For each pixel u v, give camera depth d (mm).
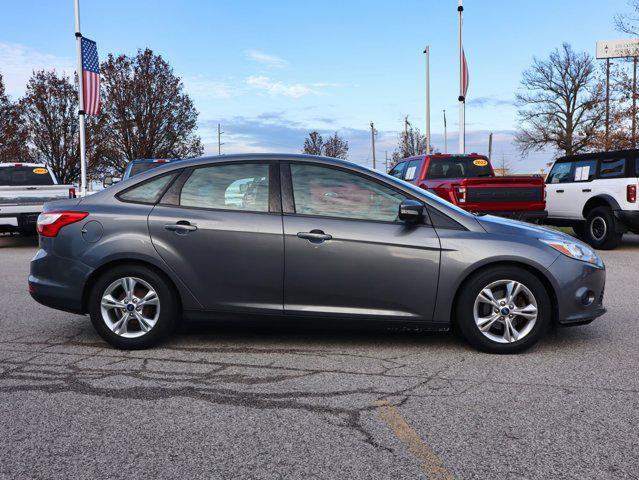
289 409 3502
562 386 3891
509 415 3395
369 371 4227
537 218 10969
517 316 4672
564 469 2738
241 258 4676
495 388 3857
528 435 3115
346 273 4625
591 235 12188
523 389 3836
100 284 4750
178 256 4695
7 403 3596
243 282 4691
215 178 4887
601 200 12039
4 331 5445
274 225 4680
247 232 4676
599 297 4793
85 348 4852
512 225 4852
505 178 10742
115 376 4121
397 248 4613
